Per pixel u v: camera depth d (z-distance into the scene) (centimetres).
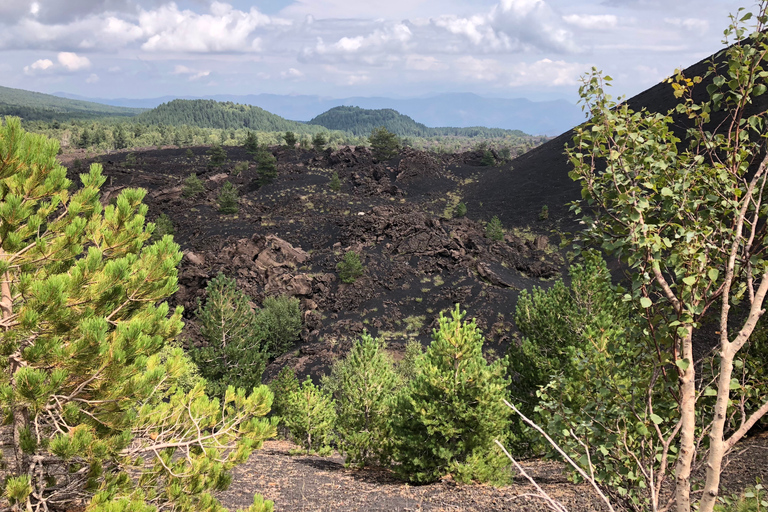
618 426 399
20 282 590
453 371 1452
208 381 2583
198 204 8475
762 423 1503
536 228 8644
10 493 565
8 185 611
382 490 1417
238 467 1614
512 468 1574
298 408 2128
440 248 6294
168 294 735
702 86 6569
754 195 348
